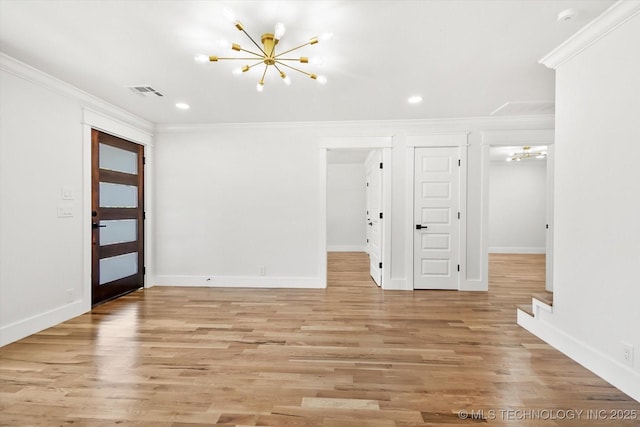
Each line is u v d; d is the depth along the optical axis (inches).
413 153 164.2
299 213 171.2
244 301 144.9
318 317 122.9
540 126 156.3
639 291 68.0
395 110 148.4
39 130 109.1
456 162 162.9
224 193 173.8
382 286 168.9
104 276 142.6
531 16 75.6
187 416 63.6
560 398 69.5
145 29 81.3
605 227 76.6
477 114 153.9
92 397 69.7
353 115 156.2
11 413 64.4
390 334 105.8
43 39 86.0
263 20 77.6
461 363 85.6
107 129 139.9
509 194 323.9
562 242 91.7
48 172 112.7
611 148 75.0
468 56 95.7
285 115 156.2
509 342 99.3
